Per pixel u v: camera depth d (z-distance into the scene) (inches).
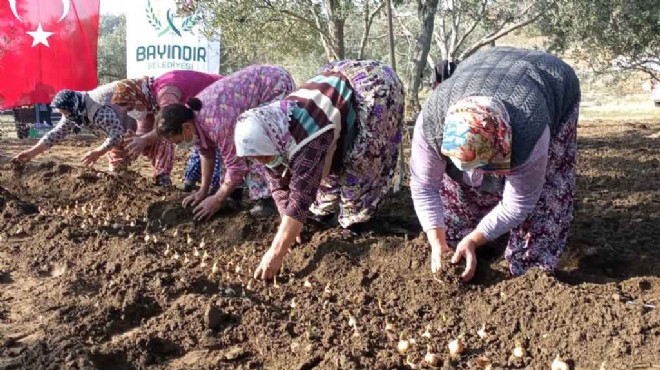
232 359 141.0
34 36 447.2
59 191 264.7
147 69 530.0
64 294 168.6
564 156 156.9
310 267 185.5
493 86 138.2
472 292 159.5
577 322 142.7
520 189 140.1
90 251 194.5
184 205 226.4
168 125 195.9
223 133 201.6
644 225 229.6
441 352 141.4
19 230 218.1
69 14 452.4
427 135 143.9
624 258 193.6
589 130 581.6
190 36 529.3
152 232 217.0
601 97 1133.1
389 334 147.9
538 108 135.3
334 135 163.3
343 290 172.7
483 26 528.1
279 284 177.2
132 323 156.3
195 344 147.2
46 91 456.8
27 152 276.4
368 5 396.8
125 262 184.9
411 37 574.9
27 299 169.3
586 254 193.2
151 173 354.9
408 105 376.5
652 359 130.8
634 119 722.2
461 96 138.9
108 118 254.5
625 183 306.5
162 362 141.7
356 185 192.9
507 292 156.0
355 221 199.5
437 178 151.9
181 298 163.3
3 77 444.1
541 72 145.2
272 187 177.0
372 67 181.9
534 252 163.8
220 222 217.6
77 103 250.2
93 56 463.8
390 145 189.8
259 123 150.9
